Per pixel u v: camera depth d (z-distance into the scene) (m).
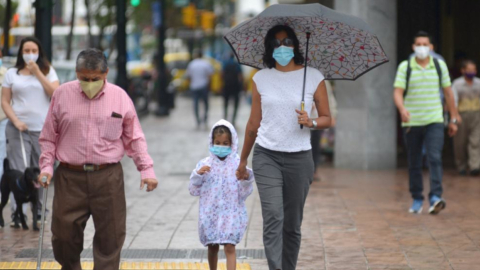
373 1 30.86
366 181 28.53
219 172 14.25
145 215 21.92
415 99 21.45
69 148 12.99
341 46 14.38
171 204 23.70
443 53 38.25
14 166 19.81
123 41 43.97
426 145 21.56
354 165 32.03
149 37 106.62
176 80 92.62
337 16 13.62
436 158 21.45
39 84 19.70
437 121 21.38
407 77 21.41
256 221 21.02
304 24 14.09
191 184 14.30
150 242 18.47
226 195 14.21
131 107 13.26
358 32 13.91
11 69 19.75
